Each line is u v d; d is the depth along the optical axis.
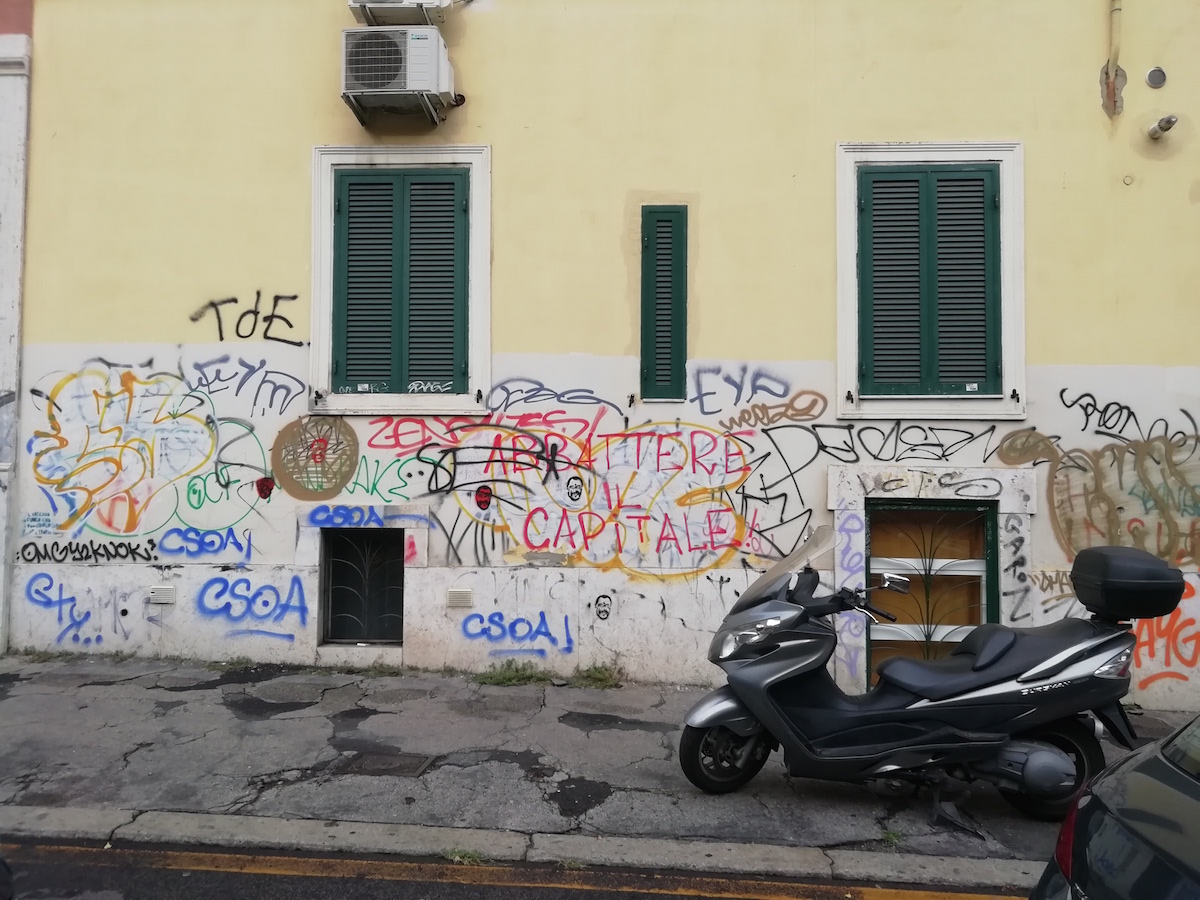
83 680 6.02
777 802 4.32
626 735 5.21
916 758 4.10
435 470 6.48
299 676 6.23
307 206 6.61
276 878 3.59
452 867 3.70
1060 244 6.32
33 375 6.65
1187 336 6.24
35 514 6.61
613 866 3.72
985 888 3.62
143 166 6.66
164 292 6.63
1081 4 6.36
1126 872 2.04
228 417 6.59
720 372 6.41
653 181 6.50
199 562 6.54
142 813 4.08
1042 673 4.08
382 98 6.29
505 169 6.55
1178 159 6.30
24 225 6.67
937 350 6.39
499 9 6.57
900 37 6.44
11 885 3.01
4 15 6.69
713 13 6.51
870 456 6.32
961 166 6.39
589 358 6.47
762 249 6.44
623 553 6.38
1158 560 4.10
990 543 6.28
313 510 6.50
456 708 5.63
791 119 6.46
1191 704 6.07
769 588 4.39
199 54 6.67
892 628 6.31
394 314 6.59
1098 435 6.24
